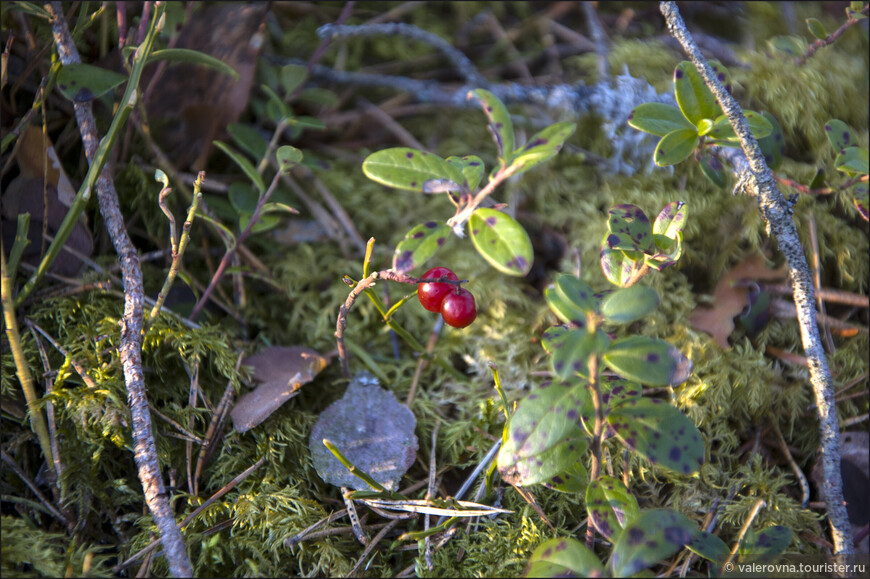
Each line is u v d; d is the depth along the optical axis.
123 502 0.24
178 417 0.25
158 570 0.23
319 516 0.24
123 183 0.28
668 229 0.22
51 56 0.26
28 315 0.25
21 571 0.22
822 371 0.23
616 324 0.27
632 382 0.23
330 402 0.27
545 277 0.29
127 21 0.29
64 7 0.28
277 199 0.29
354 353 0.28
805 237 0.27
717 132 0.24
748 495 0.25
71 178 0.27
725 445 0.25
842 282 0.28
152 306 0.26
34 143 0.25
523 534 0.23
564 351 0.20
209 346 0.26
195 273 0.28
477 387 0.27
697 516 0.24
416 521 0.24
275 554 0.23
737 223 0.28
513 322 0.28
